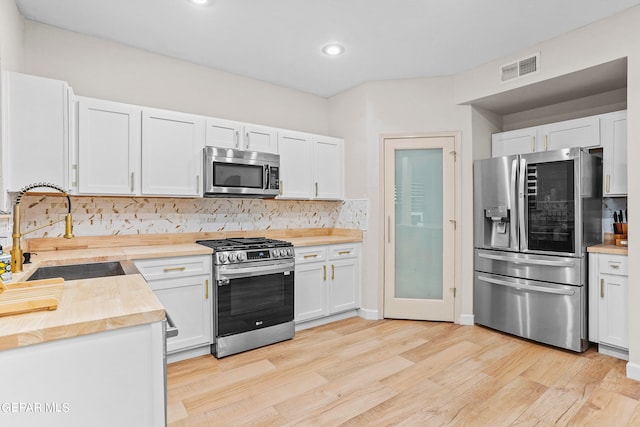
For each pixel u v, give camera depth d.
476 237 3.45
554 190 2.89
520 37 2.78
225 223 3.41
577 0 2.28
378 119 3.68
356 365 2.55
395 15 2.45
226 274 2.70
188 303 2.61
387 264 3.66
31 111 1.93
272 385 2.26
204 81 3.29
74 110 2.39
